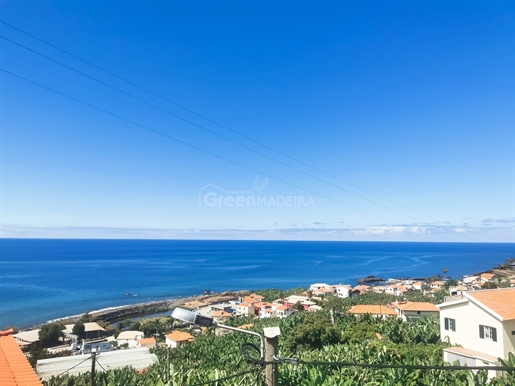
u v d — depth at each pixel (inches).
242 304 3996.1
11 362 490.9
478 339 962.1
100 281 6638.8
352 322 1514.5
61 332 2910.9
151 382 658.2
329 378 530.9
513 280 4328.3
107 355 1227.2
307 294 4591.5
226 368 905.5
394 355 800.9
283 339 1348.4
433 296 3742.6
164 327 3348.9
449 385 613.3
